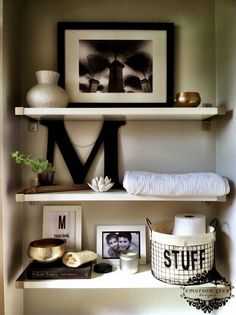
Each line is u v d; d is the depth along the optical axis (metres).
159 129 1.30
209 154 1.31
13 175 1.18
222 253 1.22
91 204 1.30
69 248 1.27
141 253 1.28
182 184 1.08
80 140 1.30
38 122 1.29
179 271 1.09
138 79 1.28
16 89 1.22
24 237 1.30
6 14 1.10
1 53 1.05
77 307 1.31
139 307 1.31
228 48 1.15
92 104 1.28
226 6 1.16
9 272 1.12
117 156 1.30
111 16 1.29
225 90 1.18
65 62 1.27
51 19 1.29
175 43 1.30
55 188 1.17
